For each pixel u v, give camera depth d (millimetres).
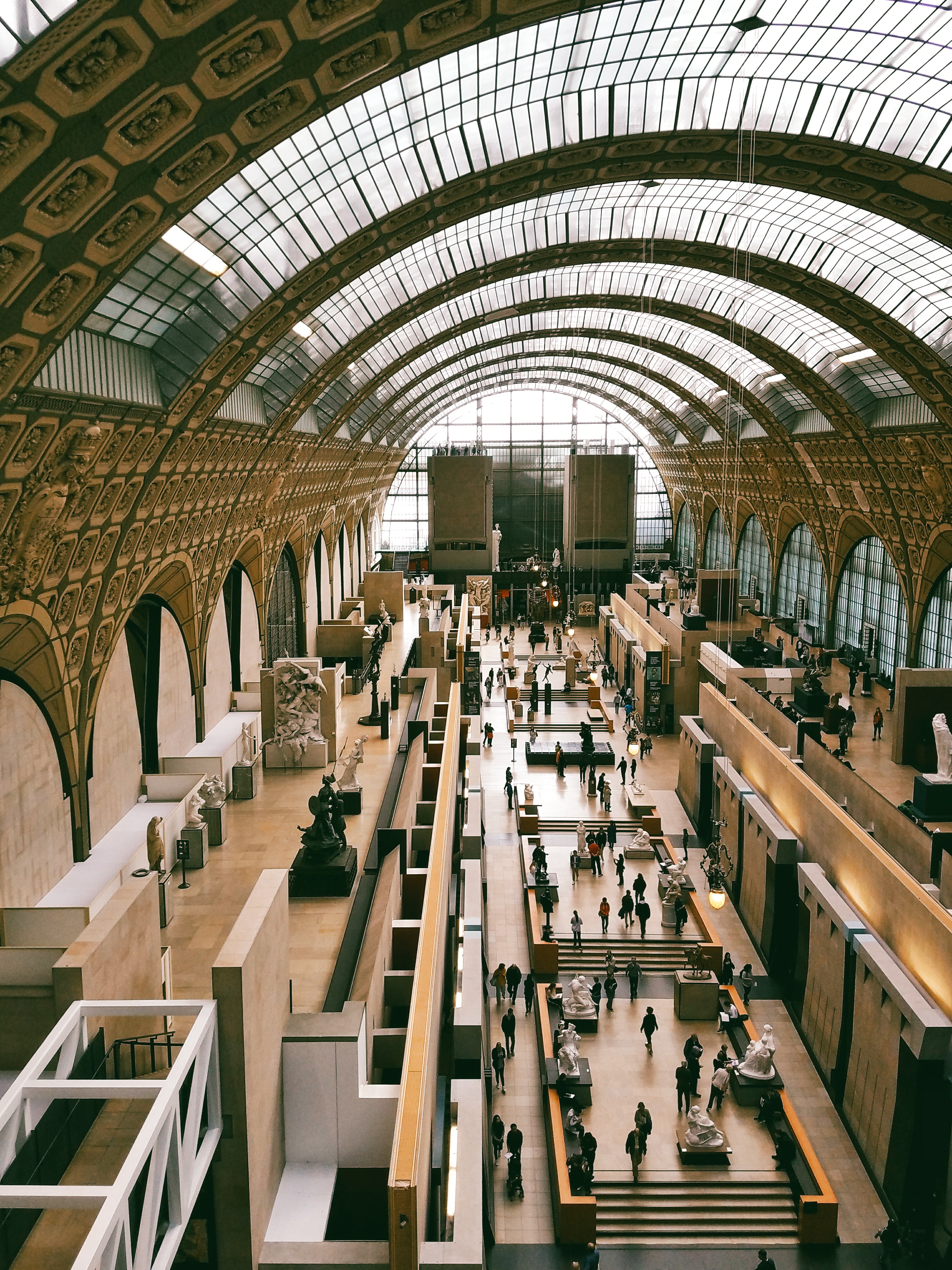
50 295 12250
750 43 20547
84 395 14680
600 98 21516
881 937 22766
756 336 41906
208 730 28844
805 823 27984
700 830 37344
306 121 14031
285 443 31203
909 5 19219
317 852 20453
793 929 27984
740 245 32906
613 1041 24922
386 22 12352
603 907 29391
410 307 32812
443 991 19594
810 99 22094
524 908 31625
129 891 13844
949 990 19484
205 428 21781
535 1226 19531
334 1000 15594
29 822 17250
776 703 41781
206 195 13914
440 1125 15805
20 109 9320
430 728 33375
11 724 16734
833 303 33500
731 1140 21297
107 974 12508
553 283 43000
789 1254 18812
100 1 8758
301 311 22625
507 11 13680
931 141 22172
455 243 31078
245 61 11344
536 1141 21875
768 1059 22500
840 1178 20859
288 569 43406
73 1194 8656
